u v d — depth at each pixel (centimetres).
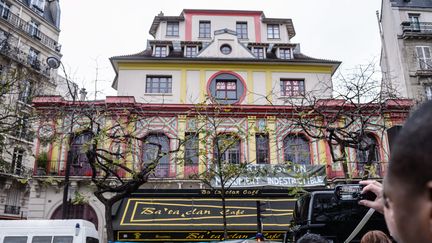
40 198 2014
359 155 2084
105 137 1530
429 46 2794
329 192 786
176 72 2434
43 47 3241
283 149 2120
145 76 2417
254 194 1841
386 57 3086
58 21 3534
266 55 2697
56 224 1302
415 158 62
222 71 2441
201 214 1738
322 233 754
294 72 2466
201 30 2898
